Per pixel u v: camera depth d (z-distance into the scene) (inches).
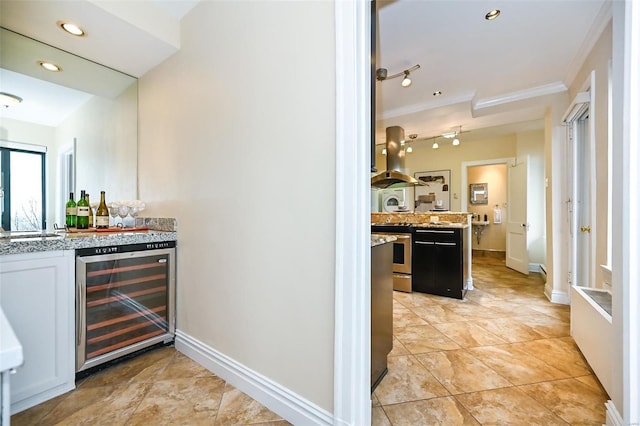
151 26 71.1
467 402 56.1
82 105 91.3
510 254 197.9
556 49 95.5
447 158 240.4
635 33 39.0
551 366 69.3
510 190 200.5
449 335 87.8
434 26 84.0
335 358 44.9
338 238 44.3
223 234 64.8
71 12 63.1
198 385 62.3
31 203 84.4
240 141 60.5
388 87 124.1
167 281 78.1
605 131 80.3
